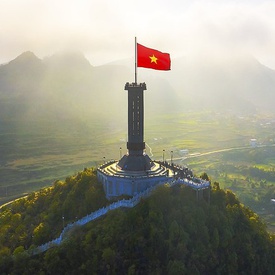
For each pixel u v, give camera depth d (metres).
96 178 137.25
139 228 104.75
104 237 103.88
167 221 107.56
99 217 115.56
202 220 110.25
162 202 110.56
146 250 101.19
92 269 99.62
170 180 125.00
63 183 148.00
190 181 120.06
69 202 129.75
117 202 115.75
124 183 123.38
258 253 118.19
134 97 130.62
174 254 101.38
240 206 128.62
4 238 125.75
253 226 120.88
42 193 149.00
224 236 111.44
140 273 98.75
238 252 113.88
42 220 128.62
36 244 118.62
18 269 106.19
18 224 133.12
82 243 105.06
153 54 125.75
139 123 132.12
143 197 113.50
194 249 104.44
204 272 103.62
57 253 104.44
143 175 126.00
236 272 109.56
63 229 118.31
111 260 99.81
